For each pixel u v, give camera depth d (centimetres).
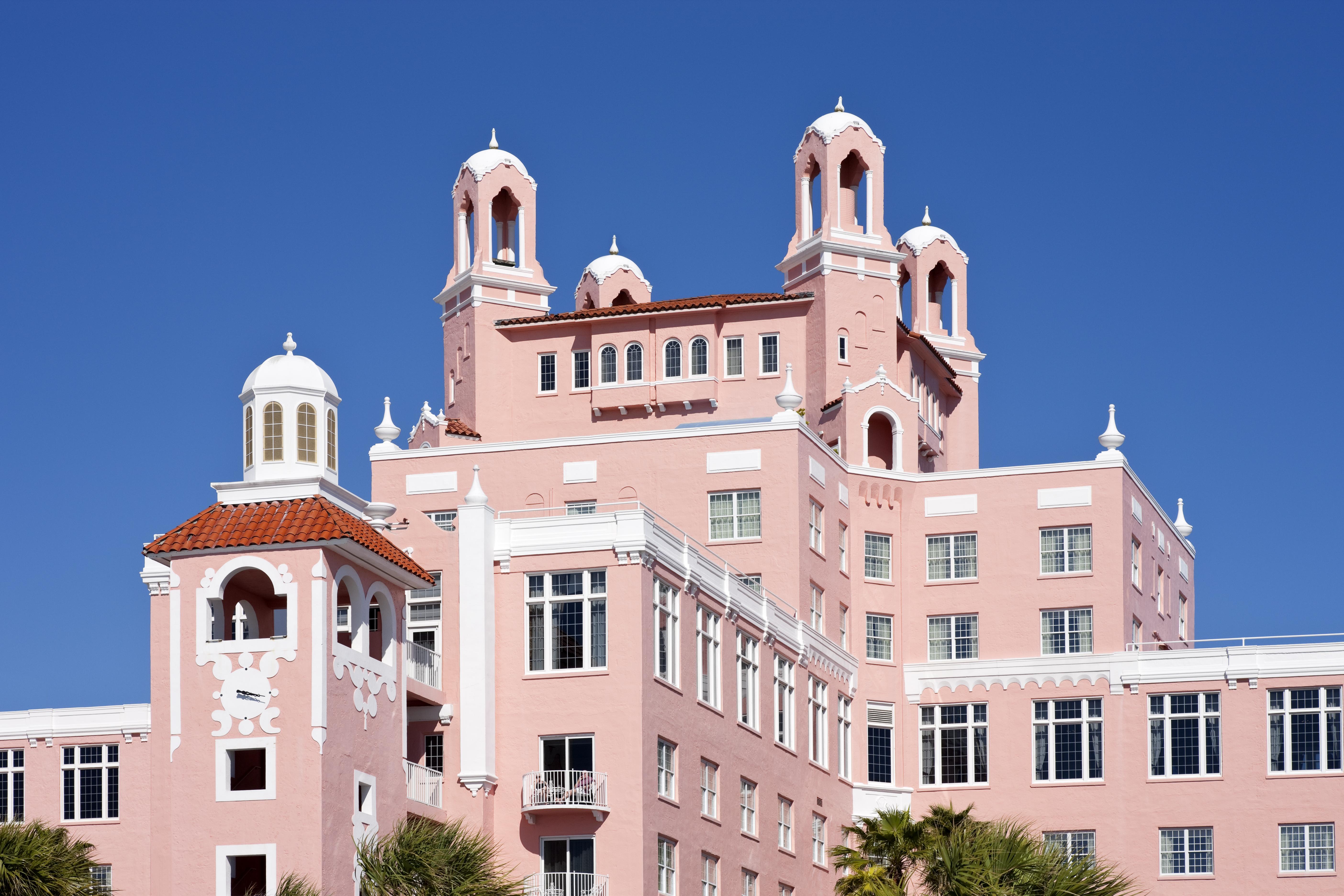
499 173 9906
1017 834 6994
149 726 8088
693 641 7131
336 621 6150
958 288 10825
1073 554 8888
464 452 8700
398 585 6519
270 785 5972
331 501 6538
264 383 6519
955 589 8975
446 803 6681
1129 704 8512
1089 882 6850
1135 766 8450
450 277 10044
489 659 6812
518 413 9719
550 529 6906
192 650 6100
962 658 8919
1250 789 8275
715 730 7212
